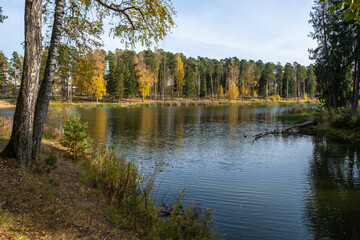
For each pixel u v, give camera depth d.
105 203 5.47
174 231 5.03
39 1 5.67
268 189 8.49
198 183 9.09
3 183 4.52
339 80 27.08
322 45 27.86
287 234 5.52
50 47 7.23
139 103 64.00
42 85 7.40
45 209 4.15
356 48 22.91
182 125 27.17
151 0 7.43
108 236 4.07
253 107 63.34
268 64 95.75
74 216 4.30
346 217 6.38
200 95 92.62
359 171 10.62
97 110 45.25
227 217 6.27
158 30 8.13
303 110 44.78
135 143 16.95
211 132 22.64
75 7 8.02
